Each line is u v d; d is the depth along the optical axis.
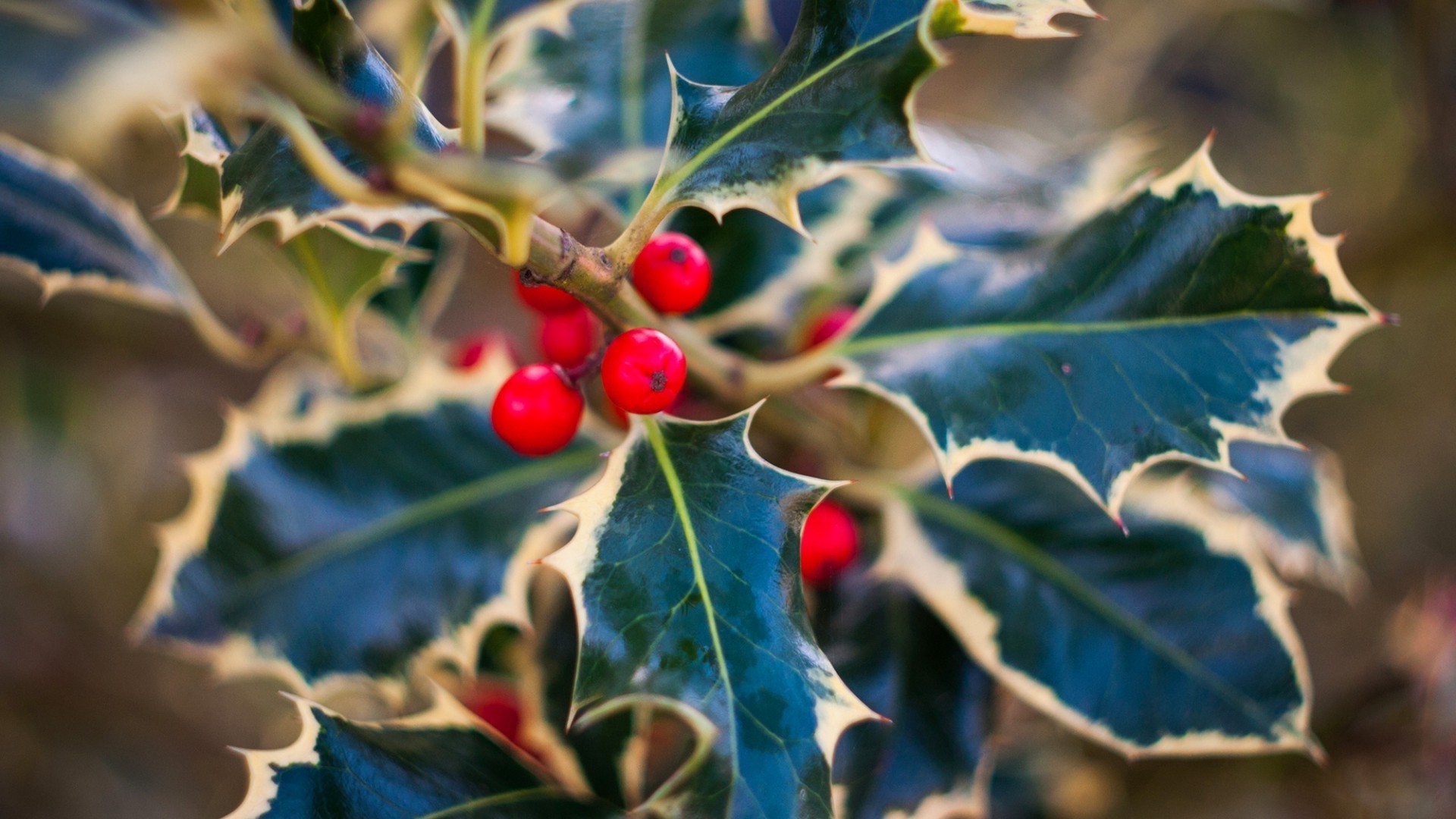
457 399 0.24
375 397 0.24
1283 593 0.23
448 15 0.20
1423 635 0.33
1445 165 0.36
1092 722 0.23
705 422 0.21
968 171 0.27
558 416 0.21
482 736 0.22
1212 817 0.36
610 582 0.20
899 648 0.24
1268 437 0.21
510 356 0.25
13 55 0.12
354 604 0.23
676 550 0.20
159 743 0.44
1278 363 0.21
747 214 0.25
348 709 0.31
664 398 0.20
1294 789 0.35
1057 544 0.24
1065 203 0.27
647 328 0.21
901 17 0.20
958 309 0.22
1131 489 0.24
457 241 0.27
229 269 0.38
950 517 0.24
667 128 0.25
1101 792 0.33
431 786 0.21
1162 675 0.23
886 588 0.25
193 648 0.23
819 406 0.26
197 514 0.23
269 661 0.23
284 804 0.21
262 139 0.21
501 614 0.23
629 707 0.23
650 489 0.20
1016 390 0.21
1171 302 0.21
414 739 0.22
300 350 0.25
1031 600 0.23
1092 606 0.23
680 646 0.20
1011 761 0.32
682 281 0.21
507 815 0.21
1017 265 0.22
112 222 0.24
